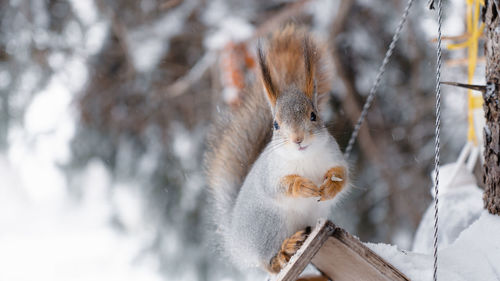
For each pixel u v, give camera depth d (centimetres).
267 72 296
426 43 356
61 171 393
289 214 296
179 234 379
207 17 354
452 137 367
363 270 285
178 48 381
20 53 379
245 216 300
